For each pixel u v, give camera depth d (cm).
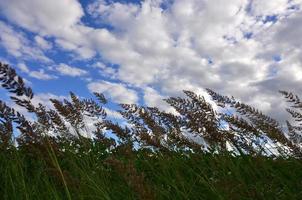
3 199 527
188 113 560
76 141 699
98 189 473
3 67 354
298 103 580
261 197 497
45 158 400
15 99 376
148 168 679
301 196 533
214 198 534
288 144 554
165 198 553
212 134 550
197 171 650
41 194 512
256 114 585
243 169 630
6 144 499
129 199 522
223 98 595
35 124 460
